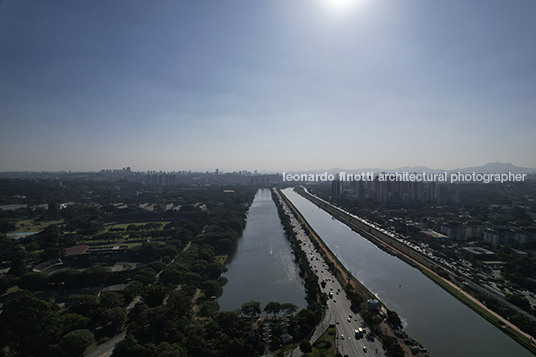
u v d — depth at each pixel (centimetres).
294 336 17525
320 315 19675
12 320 14762
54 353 14975
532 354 16650
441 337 18312
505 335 18500
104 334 17250
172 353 13850
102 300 19088
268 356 15250
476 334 18625
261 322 18988
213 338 16412
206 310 19675
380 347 16425
